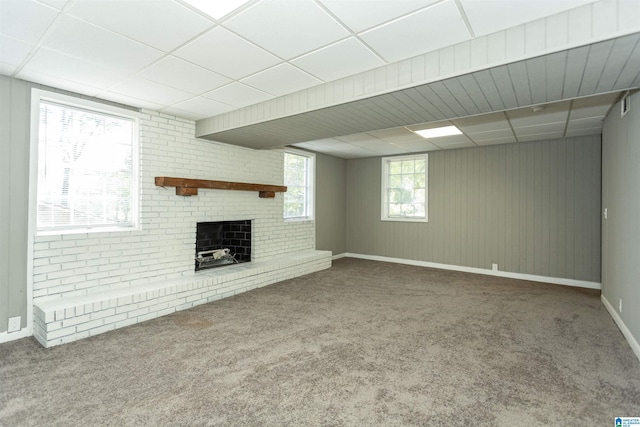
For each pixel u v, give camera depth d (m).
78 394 2.04
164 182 3.74
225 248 5.23
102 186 3.47
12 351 2.63
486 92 2.59
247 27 2.09
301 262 5.52
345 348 2.73
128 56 2.49
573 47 1.88
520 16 1.95
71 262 3.16
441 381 2.22
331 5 1.86
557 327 3.24
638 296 2.64
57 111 3.16
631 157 2.84
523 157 5.46
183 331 3.08
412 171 6.80
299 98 3.21
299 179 6.36
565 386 2.17
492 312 3.69
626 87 2.43
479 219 5.88
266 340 2.88
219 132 4.00
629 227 2.91
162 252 3.88
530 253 5.39
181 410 1.89
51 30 2.12
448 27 2.08
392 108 3.02
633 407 1.94
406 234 6.72
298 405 1.95
